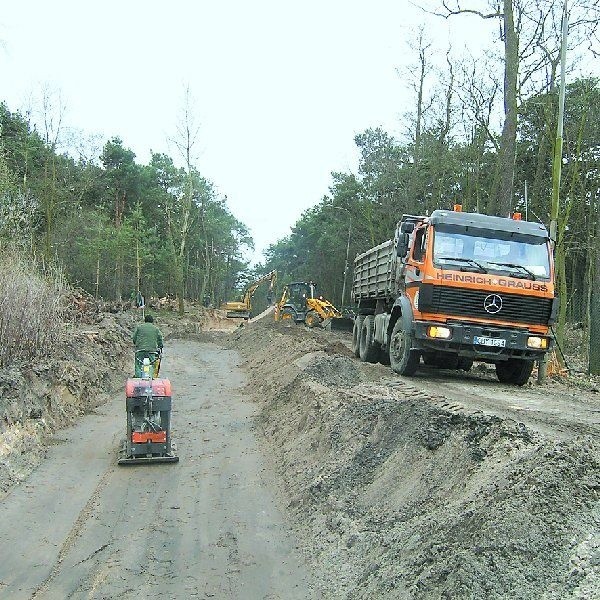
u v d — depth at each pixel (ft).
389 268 46.62
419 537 17.57
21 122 108.58
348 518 22.06
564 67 47.93
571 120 70.54
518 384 41.39
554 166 47.67
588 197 84.48
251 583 19.70
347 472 25.36
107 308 108.68
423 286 37.86
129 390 32.09
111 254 121.08
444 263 37.99
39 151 107.76
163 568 20.71
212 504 26.50
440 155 91.09
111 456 33.19
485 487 17.81
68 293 57.57
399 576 16.35
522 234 39.45
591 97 69.72
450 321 37.63
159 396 32.17
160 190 178.09
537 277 38.47
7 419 32.12
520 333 37.65
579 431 23.09
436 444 22.54
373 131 144.25
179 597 18.84
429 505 19.57
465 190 90.27
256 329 103.76
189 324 133.08
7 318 39.22
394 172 112.16
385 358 52.06
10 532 23.24
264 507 26.18
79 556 21.49
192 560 21.30
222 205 233.14
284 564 20.98
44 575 20.13
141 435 31.96
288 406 40.16
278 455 33.09
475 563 14.32
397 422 26.07
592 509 14.90
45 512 25.26
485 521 15.79
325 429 30.81
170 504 26.48
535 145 81.61
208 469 31.30
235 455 33.83
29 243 62.85
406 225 41.19
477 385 39.47
